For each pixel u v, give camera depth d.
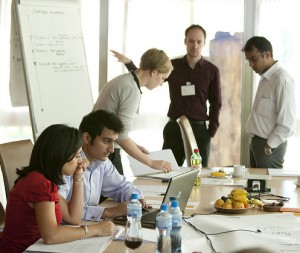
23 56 4.21
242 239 1.97
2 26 4.95
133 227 1.90
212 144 5.24
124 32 5.16
